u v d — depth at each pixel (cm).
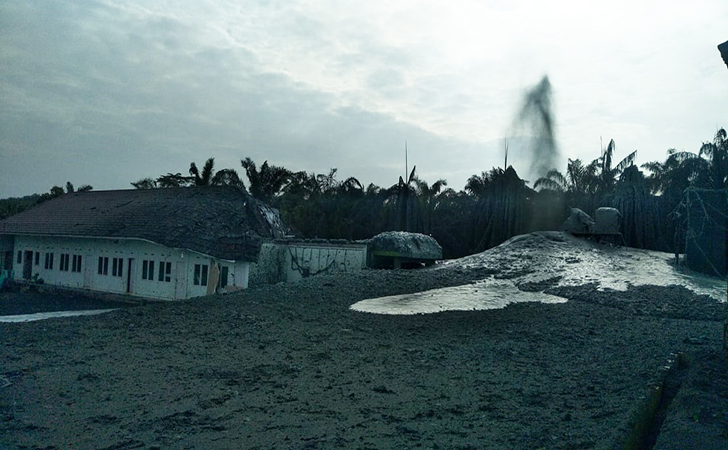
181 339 1048
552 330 1173
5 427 559
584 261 2292
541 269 2181
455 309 1462
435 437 535
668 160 3325
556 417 590
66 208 3309
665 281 1886
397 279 1973
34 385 717
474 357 923
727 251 2220
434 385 743
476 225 3859
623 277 1980
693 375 710
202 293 2373
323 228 4222
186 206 2762
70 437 537
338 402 662
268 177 4425
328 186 4562
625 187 3170
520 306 1522
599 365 848
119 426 571
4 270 3061
